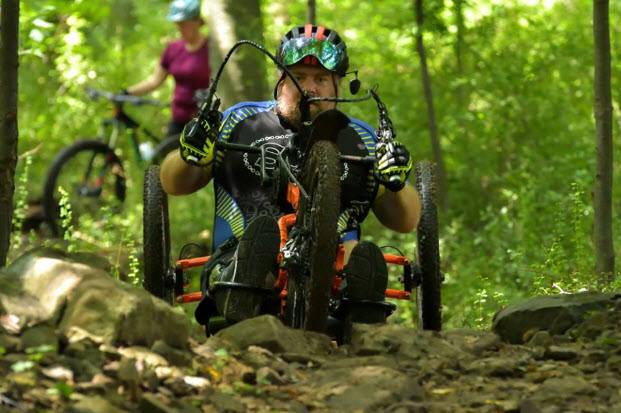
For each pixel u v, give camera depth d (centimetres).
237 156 1005
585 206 1488
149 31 2827
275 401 716
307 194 896
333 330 974
